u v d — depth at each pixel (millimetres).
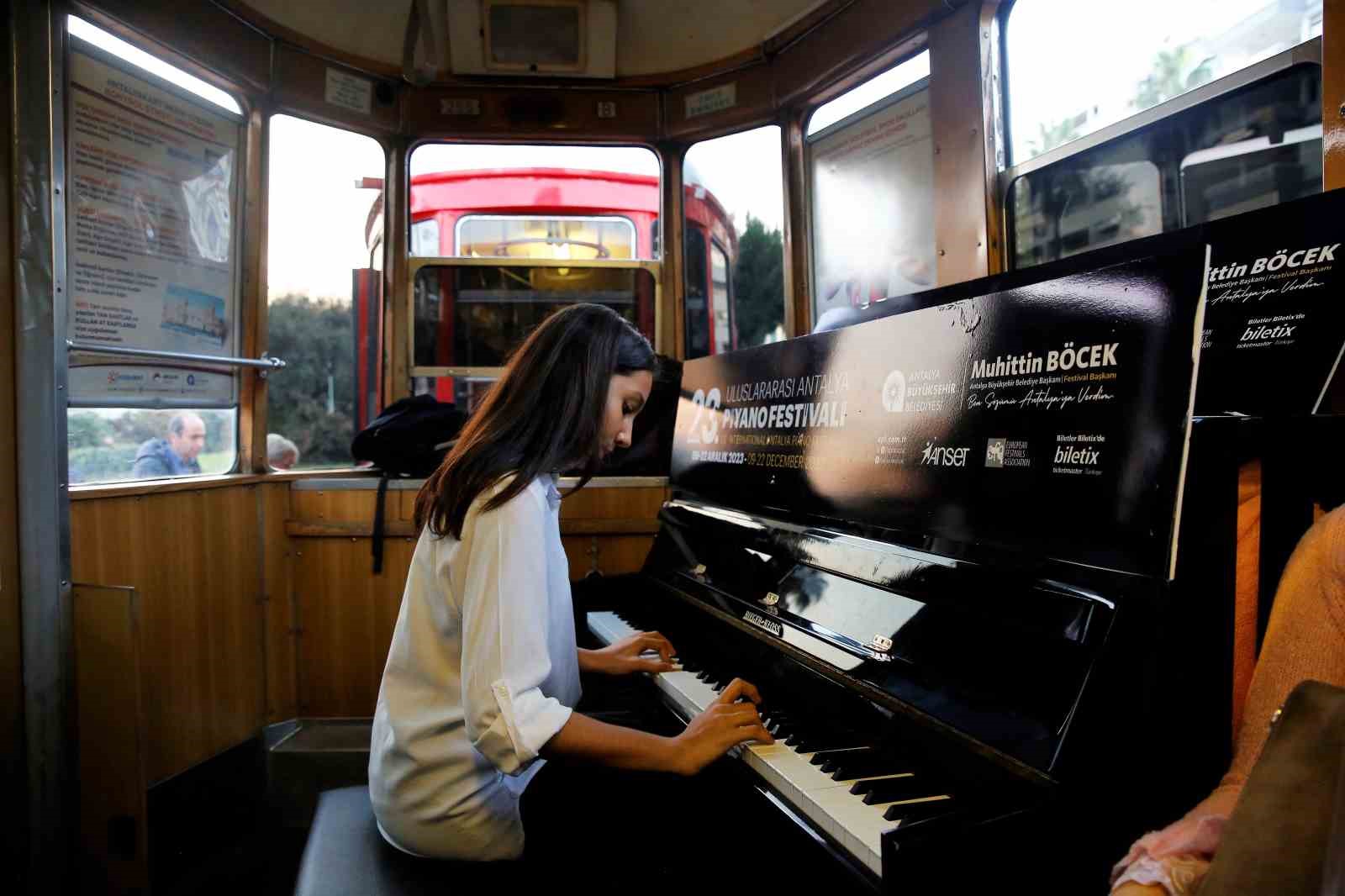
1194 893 819
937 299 1778
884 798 1107
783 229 3311
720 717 1320
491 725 1223
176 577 2637
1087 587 1080
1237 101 1948
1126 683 1008
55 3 2248
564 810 1603
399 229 3412
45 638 2188
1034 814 961
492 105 3416
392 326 3418
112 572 2400
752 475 1919
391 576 3109
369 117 3299
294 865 2635
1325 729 775
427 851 1418
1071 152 2330
